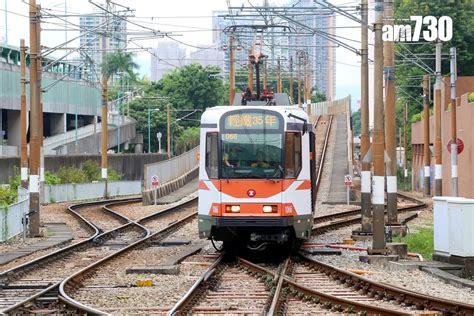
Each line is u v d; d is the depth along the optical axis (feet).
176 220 206.59
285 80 592.60
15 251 141.90
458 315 74.74
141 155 479.00
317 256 133.69
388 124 170.40
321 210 255.29
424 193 361.30
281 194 124.06
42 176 269.44
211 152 126.72
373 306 76.38
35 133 173.37
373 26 133.39
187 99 616.80
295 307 82.74
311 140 132.77
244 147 125.70
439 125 289.94
